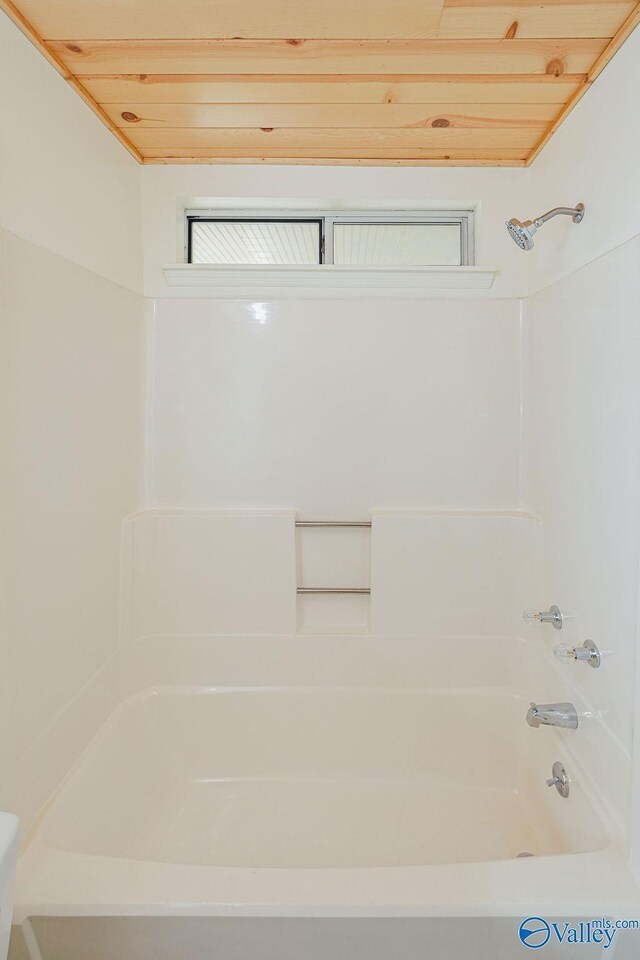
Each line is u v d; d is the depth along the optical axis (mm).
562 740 1423
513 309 1782
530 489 1747
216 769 1747
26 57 1125
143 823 1495
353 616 1843
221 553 1770
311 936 947
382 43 1175
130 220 1678
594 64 1242
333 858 1452
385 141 1611
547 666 1574
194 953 957
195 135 1578
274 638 1779
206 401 1801
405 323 1784
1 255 1024
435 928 945
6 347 1042
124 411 1645
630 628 1097
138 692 1707
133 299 1701
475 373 1793
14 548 1075
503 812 1612
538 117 1477
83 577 1387
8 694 1052
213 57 1218
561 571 1483
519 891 968
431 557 1772
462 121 1497
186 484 1813
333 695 1761
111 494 1556
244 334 1788
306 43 1174
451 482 1815
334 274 1752
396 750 1754
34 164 1156
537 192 1677
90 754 1384
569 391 1435
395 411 1803
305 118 1484
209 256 1909
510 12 1075
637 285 1092
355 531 1826
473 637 1773
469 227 1852
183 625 1771
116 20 1093
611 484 1194
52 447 1227
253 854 1464
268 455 1813
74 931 954
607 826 1132
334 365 1797
